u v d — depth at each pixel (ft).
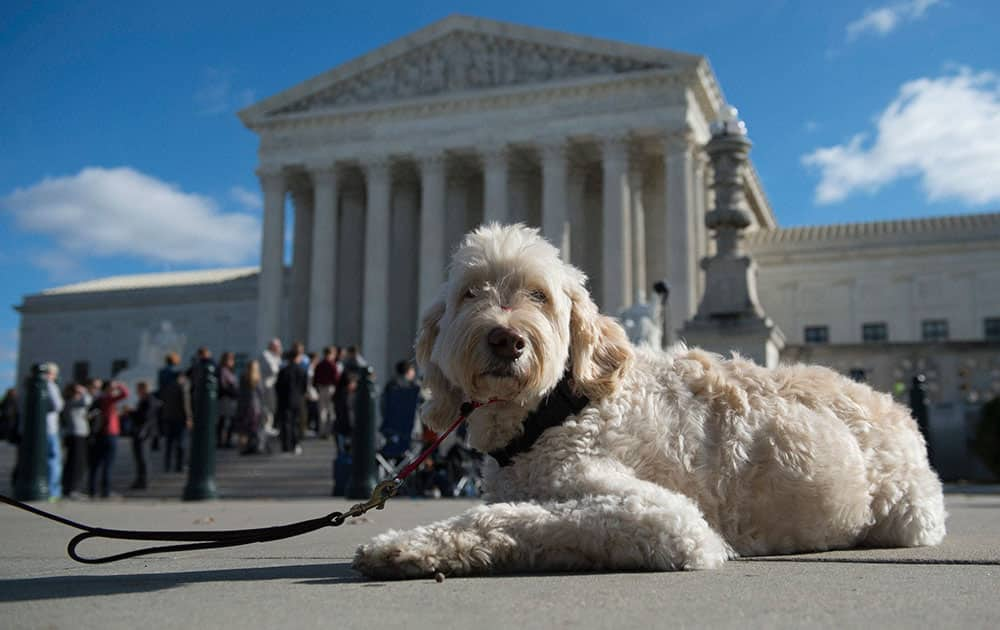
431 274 167.32
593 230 185.47
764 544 13.48
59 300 241.96
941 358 124.06
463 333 11.55
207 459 55.62
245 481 70.03
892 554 13.94
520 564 11.41
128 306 235.61
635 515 11.29
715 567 11.74
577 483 11.98
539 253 12.09
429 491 59.82
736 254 74.02
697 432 12.97
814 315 184.96
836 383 15.02
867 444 14.62
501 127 168.55
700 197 168.35
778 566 12.34
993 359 122.31
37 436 52.54
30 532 26.35
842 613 9.09
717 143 75.05
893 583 11.06
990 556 13.79
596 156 174.40
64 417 60.49
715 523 12.96
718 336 72.28
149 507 45.11
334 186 178.09
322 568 13.93
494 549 11.25
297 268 192.54
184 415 70.28
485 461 13.46
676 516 11.42
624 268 156.87
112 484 70.54
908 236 182.19
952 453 90.07
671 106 159.22
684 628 8.31
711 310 73.46
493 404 12.40
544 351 11.50
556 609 9.22
